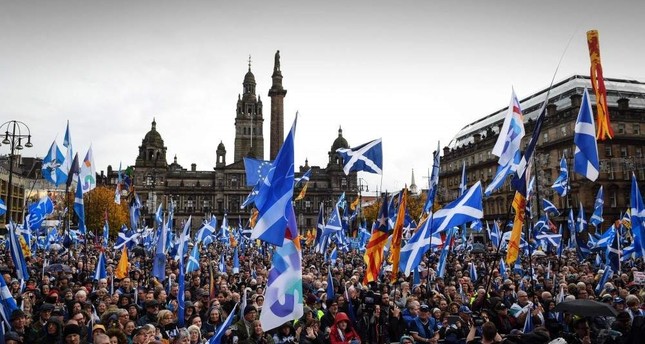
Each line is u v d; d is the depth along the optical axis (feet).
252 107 506.89
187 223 62.34
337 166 441.27
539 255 102.32
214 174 453.99
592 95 216.13
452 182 310.65
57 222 165.89
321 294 52.42
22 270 48.91
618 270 62.49
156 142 440.86
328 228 91.25
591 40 45.62
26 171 296.10
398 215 50.47
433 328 40.55
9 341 30.25
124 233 105.29
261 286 57.82
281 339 36.86
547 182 219.00
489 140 273.33
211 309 40.42
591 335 36.42
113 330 29.04
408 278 72.49
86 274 67.41
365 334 41.65
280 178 32.50
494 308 37.50
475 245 114.52
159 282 55.83
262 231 31.53
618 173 206.28
